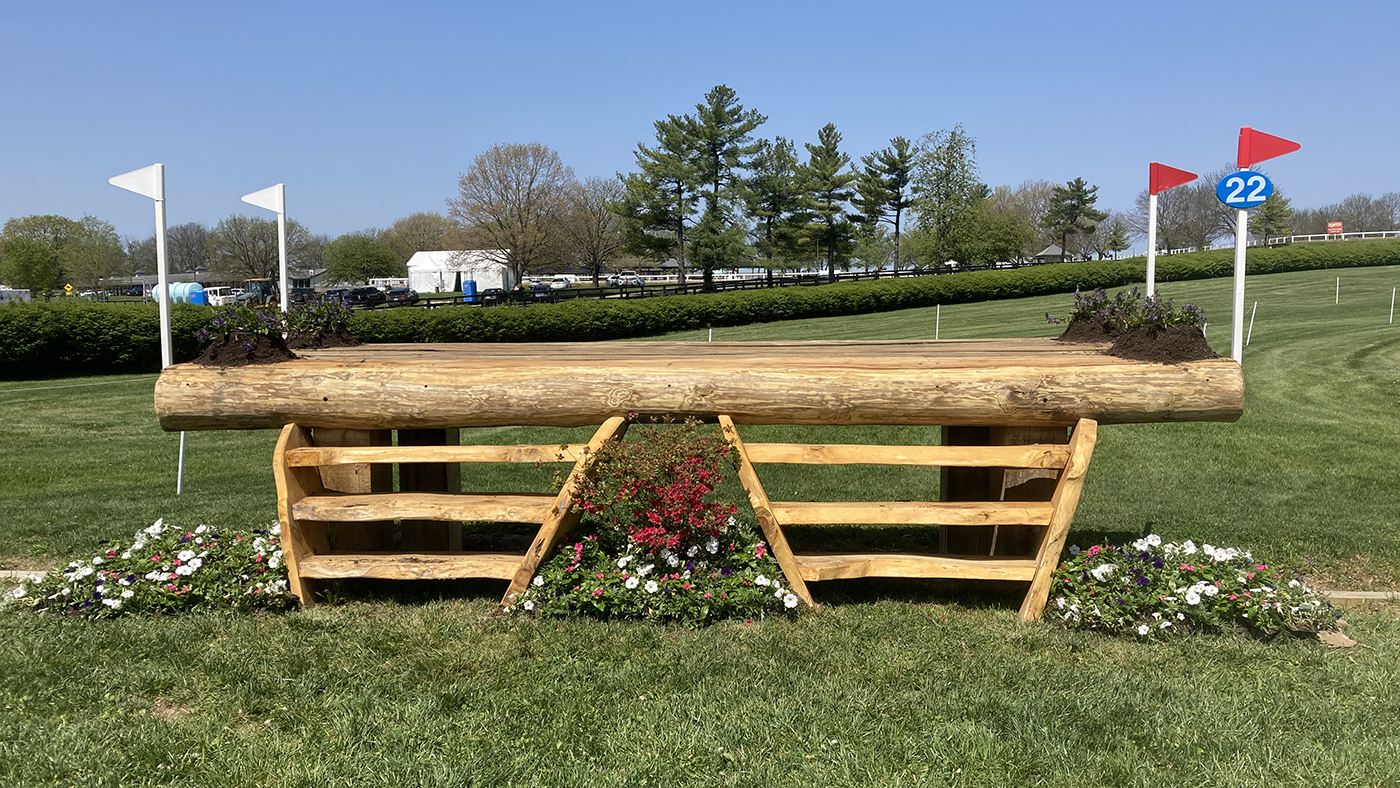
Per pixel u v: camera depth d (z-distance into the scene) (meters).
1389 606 4.26
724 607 3.95
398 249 81.69
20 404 13.38
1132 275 34.94
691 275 64.44
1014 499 4.29
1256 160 4.35
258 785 2.60
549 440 9.46
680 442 3.98
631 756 2.74
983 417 3.96
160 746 2.80
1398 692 3.22
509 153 46.00
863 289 30.41
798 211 46.31
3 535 5.59
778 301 28.97
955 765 2.69
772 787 2.56
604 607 3.88
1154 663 3.51
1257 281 32.59
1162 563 4.02
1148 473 7.15
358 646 3.62
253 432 10.46
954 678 3.32
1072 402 3.87
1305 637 3.75
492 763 2.69
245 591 4.12
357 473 4.50
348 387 4.08
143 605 4.08
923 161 43.91
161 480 7.62
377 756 2.73
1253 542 5.18
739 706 3.07
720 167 43.19
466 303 29.95
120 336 18.52
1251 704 3.11
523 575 4.02
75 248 65.00
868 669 3.39
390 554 4.34
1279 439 8.19
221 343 4.33
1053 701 3.10
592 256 52.62
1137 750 2.80
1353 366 12.45
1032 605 3.97
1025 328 21.88
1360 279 31.11
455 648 3.60
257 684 3.26
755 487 3.99
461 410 4.07
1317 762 2.71
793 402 3.97
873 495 6.62
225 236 69.56
